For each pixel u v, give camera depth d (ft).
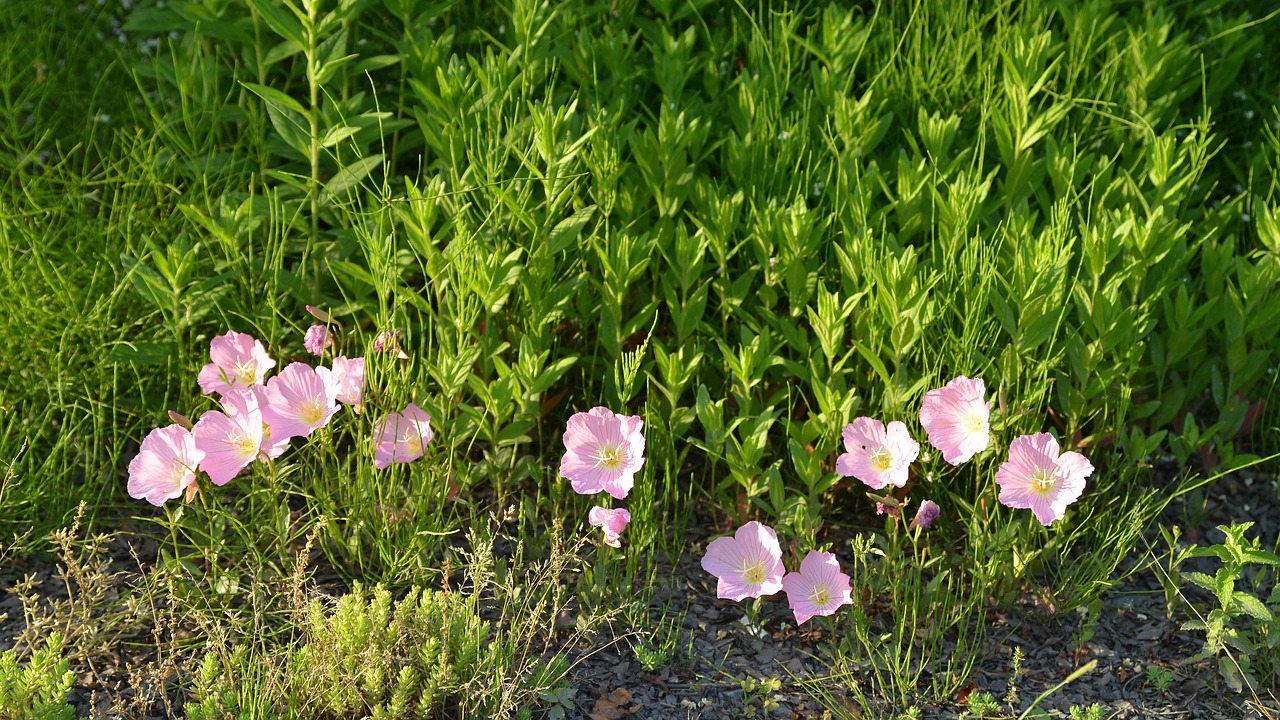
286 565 4.13
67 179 4.98
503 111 4.72
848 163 4.73
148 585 3.97
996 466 4.27
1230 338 4.54
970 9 5.22
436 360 4.37
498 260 4.28
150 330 4.59
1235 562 4.00
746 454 4.22
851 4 5.35
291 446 4.46
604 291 4.44
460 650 3.87
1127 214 4.53
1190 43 5.31
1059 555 4.32
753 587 4.08
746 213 4.76
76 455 4.48
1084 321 4.36
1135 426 4.47
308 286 4.69
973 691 4.01
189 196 4.74
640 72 4.98
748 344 4.37
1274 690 4.03
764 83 4.89
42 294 4.59
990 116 4.90
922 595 4.22
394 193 4.74
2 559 4.11
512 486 4.45
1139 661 4.11
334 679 3.82
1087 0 5.08
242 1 5.01
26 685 3.67
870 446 4.16
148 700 3.88
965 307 4.35
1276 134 5.04
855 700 4.00
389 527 4.19
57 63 5.21
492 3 5.26
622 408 4.24
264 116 4.92
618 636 4.13
